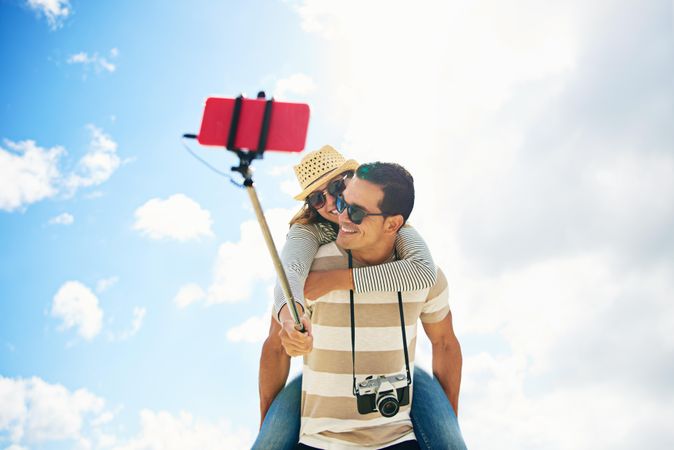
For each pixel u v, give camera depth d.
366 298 3.04
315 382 3.08
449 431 3.16
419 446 3.10
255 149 1.91
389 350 3.06
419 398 3.27
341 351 3.04
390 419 3.09
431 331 3.55
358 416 3.01
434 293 3.35
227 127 1.92
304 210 3.70
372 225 3.09
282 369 3.48
